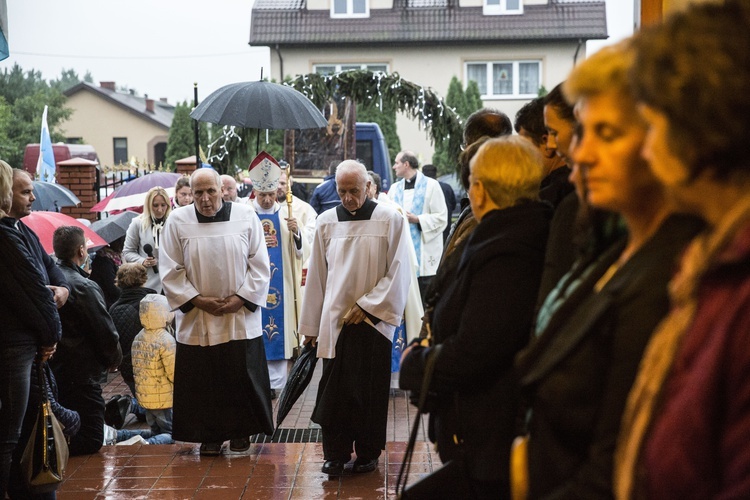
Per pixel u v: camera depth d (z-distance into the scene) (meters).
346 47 33.50
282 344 8.05
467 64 33.91
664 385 1.38
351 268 5.54
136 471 5.65
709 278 1.28
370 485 5.33
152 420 6.86
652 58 1.28
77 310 5.85
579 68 1.68
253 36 33.44
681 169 1.29
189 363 5.95
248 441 6.07
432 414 3.06
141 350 6.72
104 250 8.78
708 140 1.24
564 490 1.71
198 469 5.68
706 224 1.63
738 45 1.21
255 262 6.06
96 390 6.02
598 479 1.65
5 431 4.44
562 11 34.16
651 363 1.44
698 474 1.26
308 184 14.63
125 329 7.51
